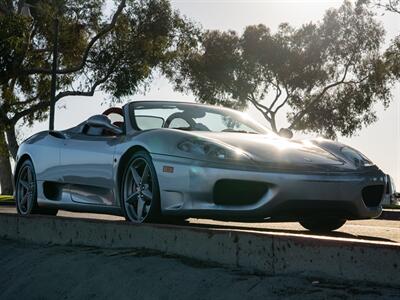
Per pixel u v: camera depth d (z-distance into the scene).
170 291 2.88
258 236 2.93
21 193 6.30
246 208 4.18
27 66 25.66
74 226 4.16
